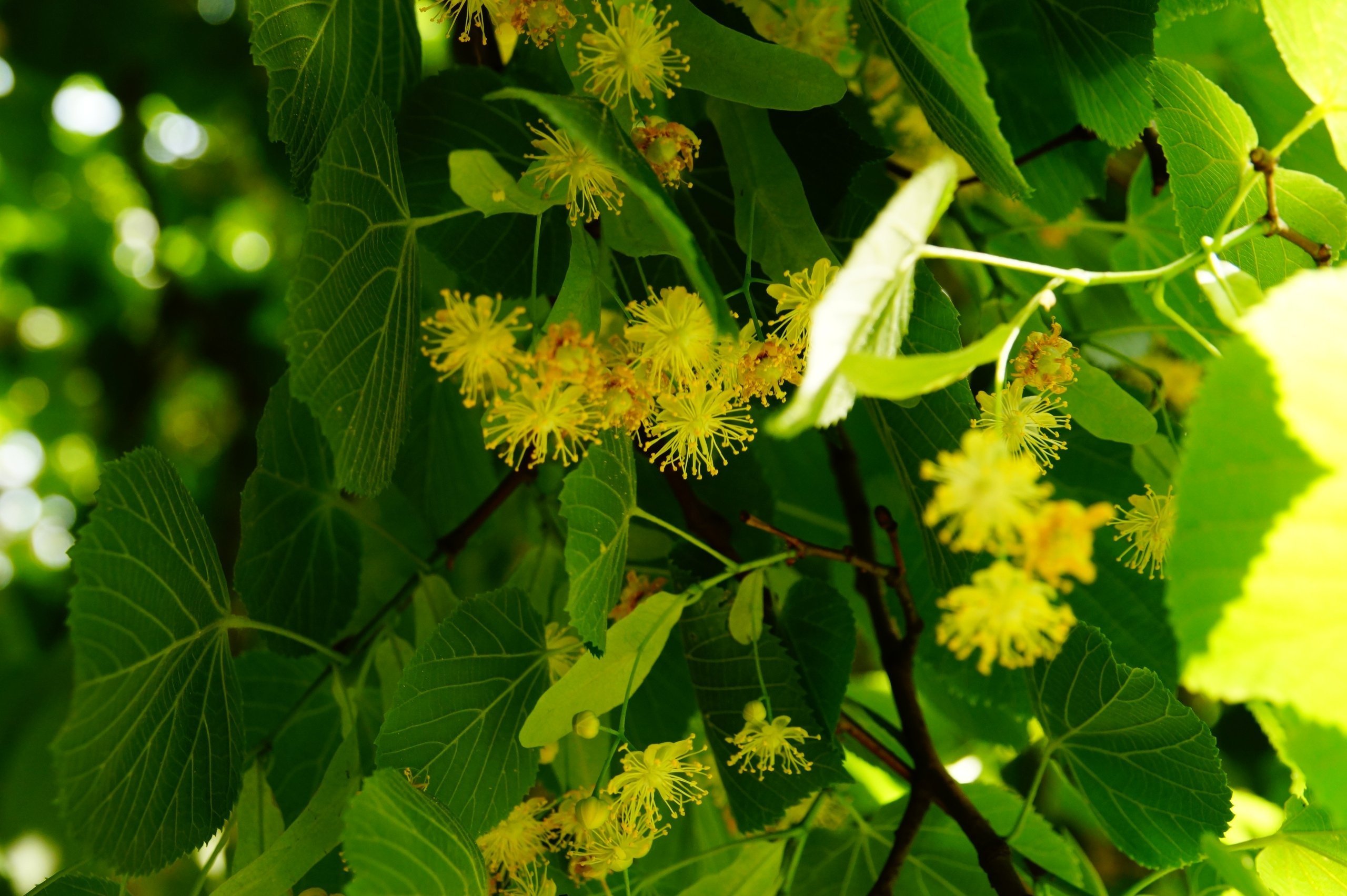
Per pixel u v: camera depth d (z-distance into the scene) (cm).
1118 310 80
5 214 140
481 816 68
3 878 85
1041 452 69
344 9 70
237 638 82
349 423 67
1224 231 67
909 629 72
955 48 66
